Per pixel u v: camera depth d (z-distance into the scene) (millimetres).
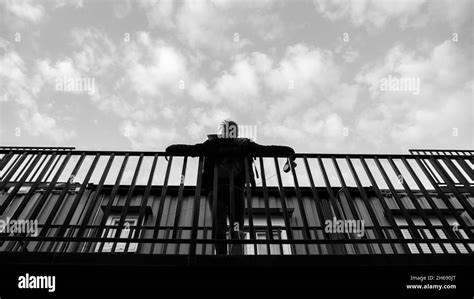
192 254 2559
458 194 3322
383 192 8086
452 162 3682
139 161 3545
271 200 8141
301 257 2543
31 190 3203
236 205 3576
